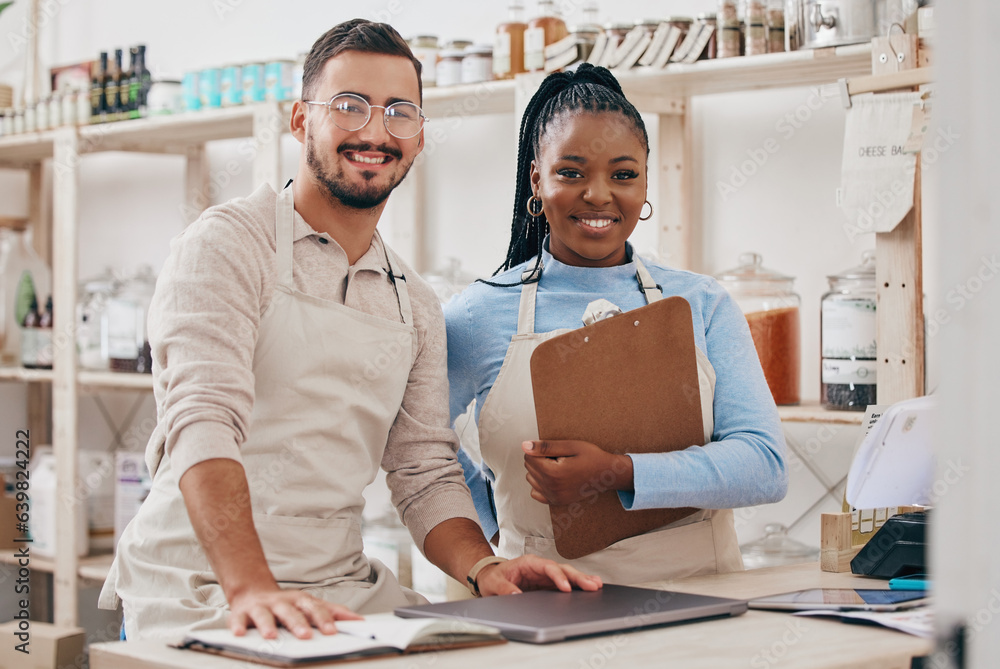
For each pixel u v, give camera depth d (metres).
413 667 0.77
